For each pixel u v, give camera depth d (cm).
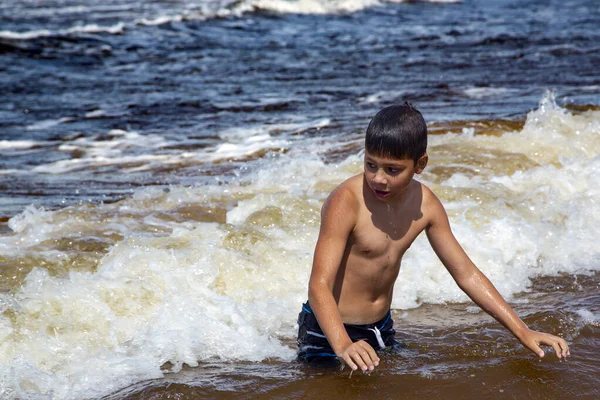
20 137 1016
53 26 2148
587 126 794
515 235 524
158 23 2275
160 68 1672
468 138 763
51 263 476
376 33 2245
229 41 2078
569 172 655
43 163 859
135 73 1608
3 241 518
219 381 339
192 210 591
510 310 345
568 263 504
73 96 1349
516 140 751
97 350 370
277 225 524
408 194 347
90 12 2414
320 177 666
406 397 324
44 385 336
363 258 344
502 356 362
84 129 1066
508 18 2567
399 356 362
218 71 1620
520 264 499
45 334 376
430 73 1531
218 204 604
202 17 2402
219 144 919
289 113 1134
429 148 723
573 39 1998
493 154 709
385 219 342
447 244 353
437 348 372
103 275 432
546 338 336
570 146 744
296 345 383
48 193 705
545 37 2061
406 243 349
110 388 335
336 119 1059
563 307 427
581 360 358
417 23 2473
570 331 392
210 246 471
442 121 894
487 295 347
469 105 1122
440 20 2547
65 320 388
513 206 572
